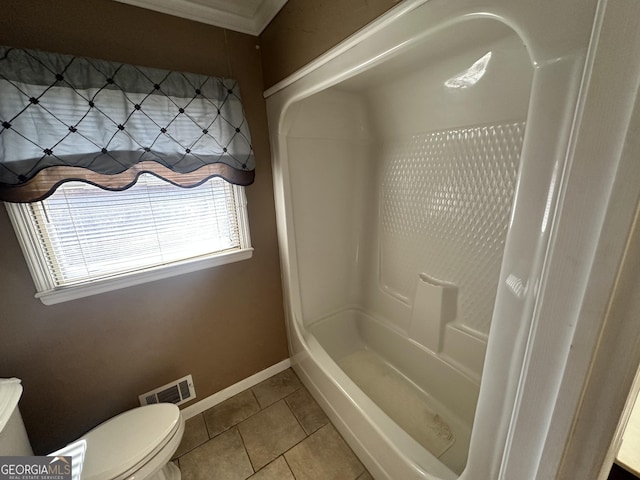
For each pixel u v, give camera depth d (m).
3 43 0.90
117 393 1.32
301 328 1.72
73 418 1.23
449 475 0.86
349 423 1.28
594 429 0.51
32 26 0.94
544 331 0.53
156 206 1.29
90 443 0.97
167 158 1.18
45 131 0.94
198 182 1.30
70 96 0.97
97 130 1.03
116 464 0.90
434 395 1.51
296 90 1.23
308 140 1.62
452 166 1.31
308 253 1.80
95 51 1.04
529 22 0.49
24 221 1.00
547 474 0.57
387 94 1.46
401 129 1.54
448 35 0.89
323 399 1.51
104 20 1.04
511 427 0.63
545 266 0.52
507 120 1.06
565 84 0.46
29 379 1.11
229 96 1.32
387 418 1.12
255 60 1.43
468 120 1.19
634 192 0.39
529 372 0.57
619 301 0.44
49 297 1.07
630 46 0.36
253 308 1.70
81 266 1.16
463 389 1.36
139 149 1.12
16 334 1.06
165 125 1.17
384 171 1.72
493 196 1.17
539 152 0.51
